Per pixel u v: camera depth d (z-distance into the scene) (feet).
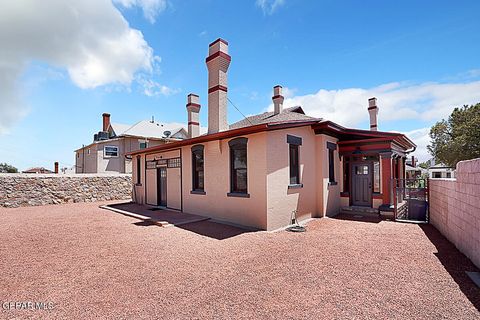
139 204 52.03
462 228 18.52
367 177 38.91
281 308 11.20
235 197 30.55
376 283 13.64
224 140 32.30
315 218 34.22
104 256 19.04
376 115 51.11
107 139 92.43
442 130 108.58
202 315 10.73
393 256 18.15
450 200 21.70
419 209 32.19
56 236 25.50
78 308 11.50
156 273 15.58
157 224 30.81
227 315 10.70
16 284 14.21
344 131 38.47
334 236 24.29
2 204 48.88
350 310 10.92
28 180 52.06
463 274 14.67
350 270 15.58
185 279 14.61
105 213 41.09
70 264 17.43
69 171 134.72
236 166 31.14
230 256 18.60
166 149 44.19
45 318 10.68
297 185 31.22
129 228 29.07
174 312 11.02
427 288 12.92
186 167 39.45
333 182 38.27
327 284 13.62
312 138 35.40
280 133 29.09
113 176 63.87
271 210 27.32
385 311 10.77
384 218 34.06
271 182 27.53
